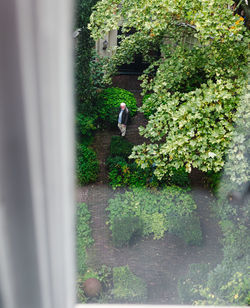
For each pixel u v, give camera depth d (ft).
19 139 1.30
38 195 1.42
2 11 1.14
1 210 1.38
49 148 1.38
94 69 46.70
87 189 36.45
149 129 23.17
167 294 27.07
